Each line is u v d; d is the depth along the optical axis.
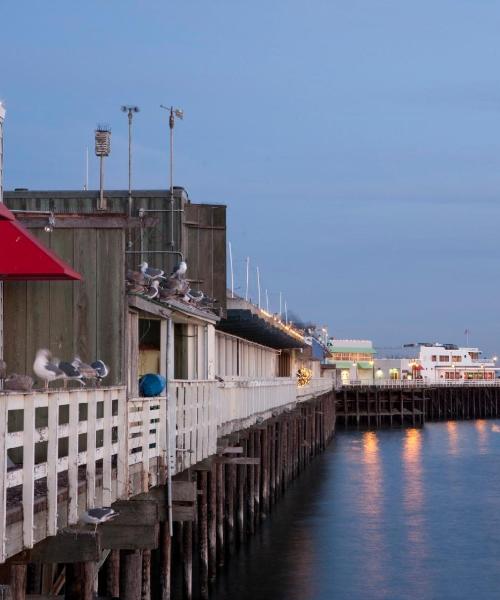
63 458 11.70
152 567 27.05
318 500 42.00
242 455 32.56
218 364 34.19
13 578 11.01
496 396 131.38
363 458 62.19
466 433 90.75
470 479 49.34
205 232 31.14
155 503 15.21
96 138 24.83
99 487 13.55
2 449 9.69
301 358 74.44
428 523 35.78
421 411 112.38
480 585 26.42
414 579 27.09
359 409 109.69
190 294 22.06
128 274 16.50
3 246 14.83
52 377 12.18
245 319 31.27
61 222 16.34
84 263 16.31
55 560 11.79
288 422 47.88
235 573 27.77
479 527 34.94
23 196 29.06
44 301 16.25
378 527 35.03
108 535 13.95
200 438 21.39
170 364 18.19
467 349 178.75
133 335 17.53
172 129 29.81
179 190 29.62
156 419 17.19
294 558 29.70
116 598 13.75
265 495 37.38
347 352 154.62
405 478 49.91
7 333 16.22
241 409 31.16
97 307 16.23
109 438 13.73
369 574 27.67
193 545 27.88
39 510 10.92
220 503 27.92
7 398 9.84
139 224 16.50
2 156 16.77
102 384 16.12
